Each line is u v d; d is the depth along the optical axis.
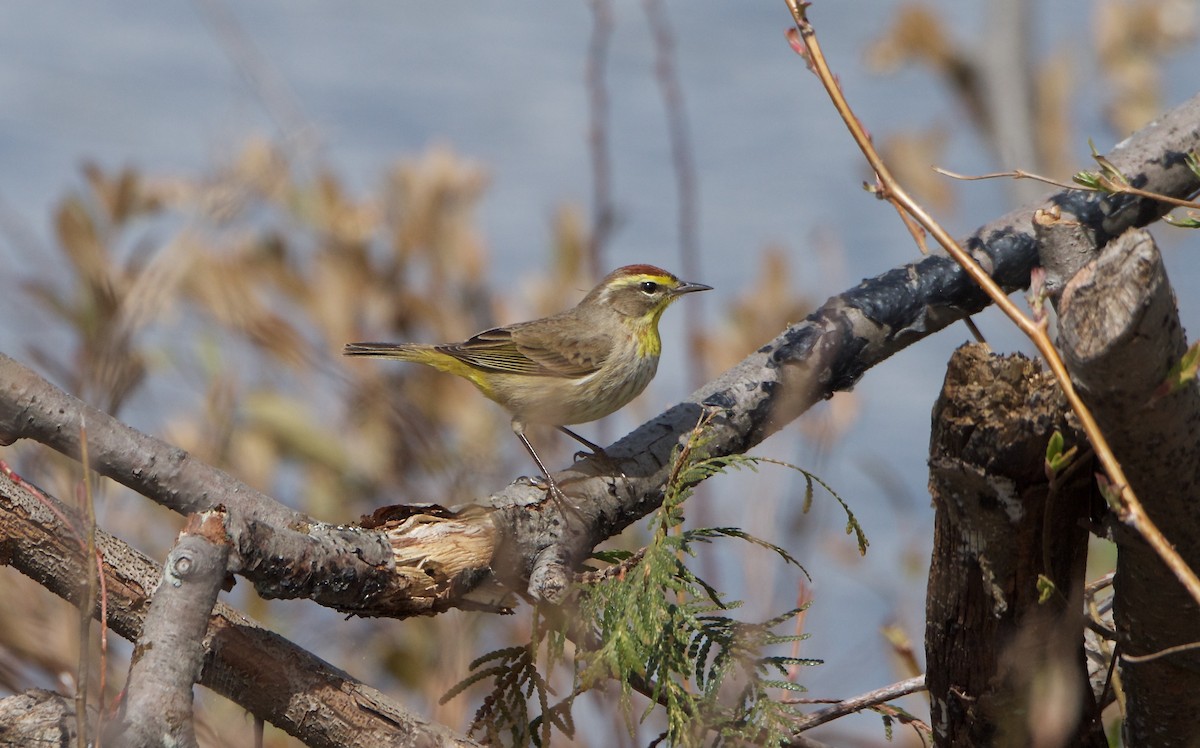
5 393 7.08
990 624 6.57
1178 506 6.07
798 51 7.47
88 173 13.78
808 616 14.84
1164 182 9.35
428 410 14.79
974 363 6.12
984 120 17.11
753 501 11.60
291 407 14.26
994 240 9.75
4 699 6.39
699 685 6.97
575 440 14.67
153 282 12.12
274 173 13.96
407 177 15.88
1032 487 6.16
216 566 6.20
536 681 7.37
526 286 16.16
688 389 13.42
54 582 6.96
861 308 9.63
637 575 7.13
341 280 15.05
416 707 12.73
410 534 7.50
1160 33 16.38
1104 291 5.52
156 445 7.39
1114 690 8.18
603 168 14.19
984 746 6.84
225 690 6.99
